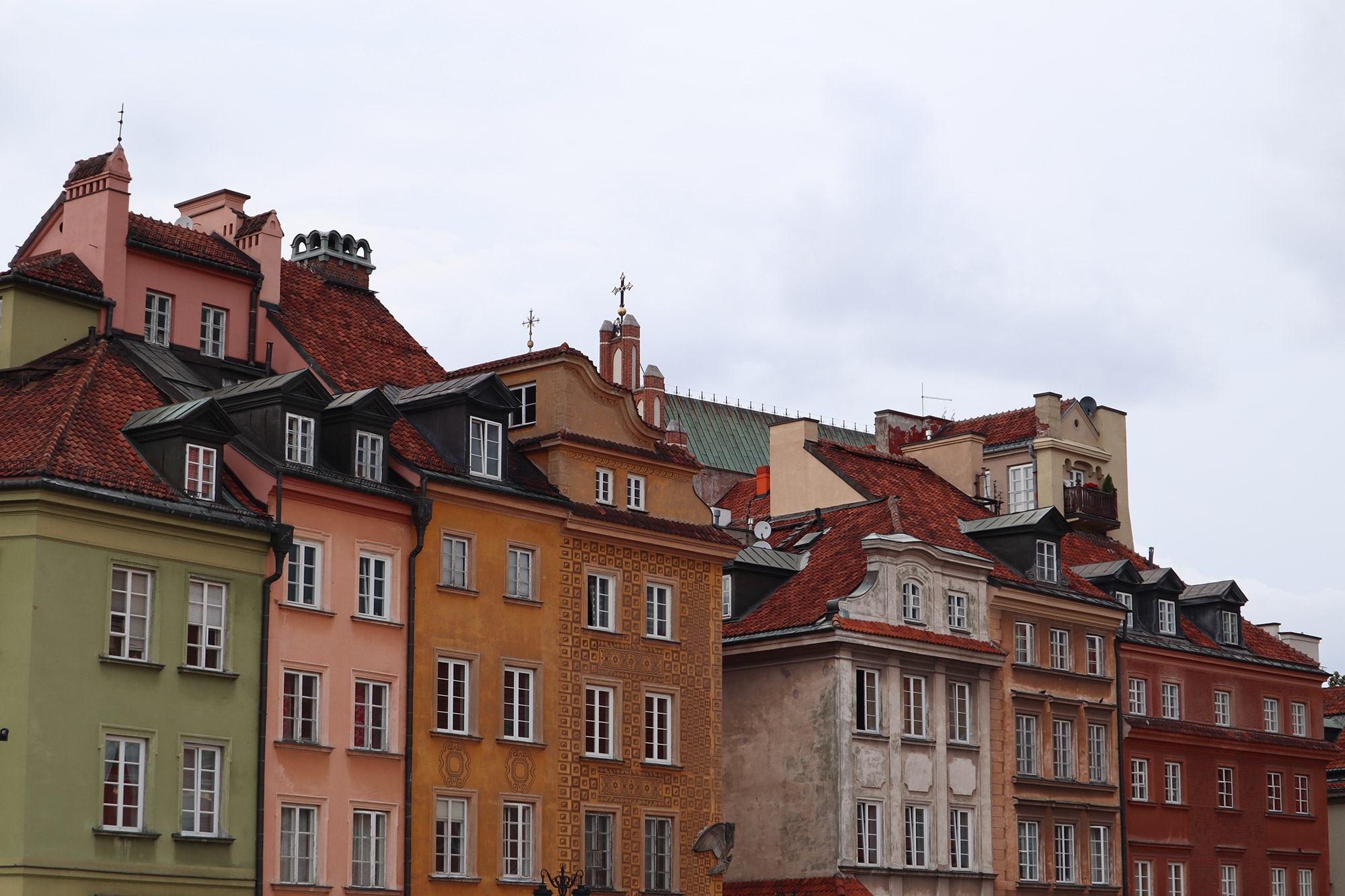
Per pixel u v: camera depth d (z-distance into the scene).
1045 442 91.88
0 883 44.34
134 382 52.44
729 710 70.50
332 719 52.41
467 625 56.78
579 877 56.81
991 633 73.94
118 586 47.56
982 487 88.44
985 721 72.50
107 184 55.66
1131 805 78.75
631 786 60.94
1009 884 71.94
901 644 69.19
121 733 46.97
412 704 54.62
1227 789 84.25
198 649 49.19
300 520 52.47
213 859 48.62
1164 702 82.38
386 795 53.56
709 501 120.31
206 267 58.38
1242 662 86.31
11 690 45.19
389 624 54.44
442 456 57.81
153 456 49.66
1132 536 96.88
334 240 67.19
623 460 63.12
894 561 70.50
